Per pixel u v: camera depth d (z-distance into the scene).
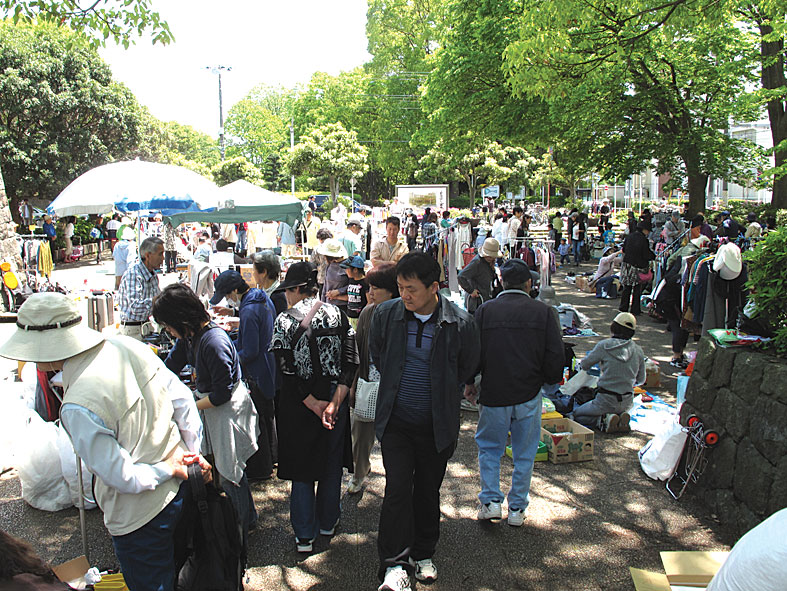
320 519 3.93
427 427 3.32
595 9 8.30
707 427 4.39
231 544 2.82
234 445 3.44
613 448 5.36
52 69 25.61
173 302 3.40
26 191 25.92
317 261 9.51
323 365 3.54
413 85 44.47
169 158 38.69
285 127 73.38
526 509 4.31
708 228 11.18
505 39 17.72
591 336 9.36
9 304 12.02
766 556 1.54
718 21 8.94
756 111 17.20
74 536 3.98
